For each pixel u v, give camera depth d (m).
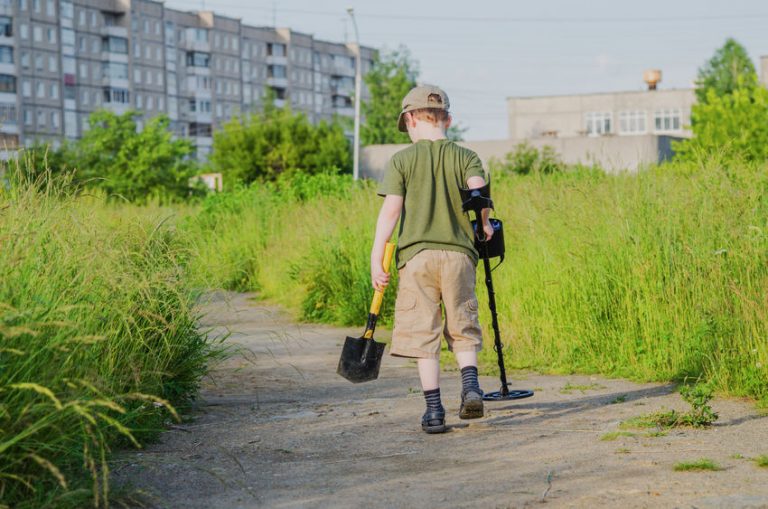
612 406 8.38
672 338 10.13
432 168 7.45
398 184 7.44
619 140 73.50
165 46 167.12
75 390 5.43
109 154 58.34
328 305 17.17
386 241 7.44
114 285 6.66
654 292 10.61
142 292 7.34
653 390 9.23
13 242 5.94
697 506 5.05
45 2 143.00
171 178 58.50
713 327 9.56
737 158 12.74
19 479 5.00
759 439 6.71
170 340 7.92
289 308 19.03
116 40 155.62
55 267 6.26
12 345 5.18
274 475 6.18
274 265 22.47
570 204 13.22
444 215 7.41
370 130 113.75
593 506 5.14
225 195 31.25
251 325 16.38
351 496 5.59
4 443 4.85
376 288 7.50
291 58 192.12
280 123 81.50
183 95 172.38
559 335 11.48
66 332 5.56
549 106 138.50
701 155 13.34
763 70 124.25
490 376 10.60
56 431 5.35
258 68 188.25
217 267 9.23
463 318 7.38
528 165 65.69
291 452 6.89
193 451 6.91
